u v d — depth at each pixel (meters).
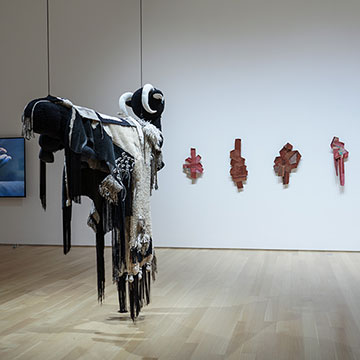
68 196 3.21
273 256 6.84
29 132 2.98
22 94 8.19
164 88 7.70
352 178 7.14
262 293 4.74
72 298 4.61
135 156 3.67
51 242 8.13
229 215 7.51
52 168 8.09
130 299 3.76
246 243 7.46
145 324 3.77
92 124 3.32
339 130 7.17
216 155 7.53
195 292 4.80
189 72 7.61
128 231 3.70
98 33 7.92
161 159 4.09
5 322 3.86
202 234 7.60
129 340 3.41
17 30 8.20
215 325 3.73
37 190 8.15
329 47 7.19
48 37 8.03
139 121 4.03
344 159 7.16
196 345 3.30
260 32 7.39
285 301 4.43
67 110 3.15
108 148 3.36
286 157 7.27
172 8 7.66
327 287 4.97
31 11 8.14
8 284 5.24
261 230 7.41
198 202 7.60
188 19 7.61
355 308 4.18
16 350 3.23
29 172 8.18
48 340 3.43
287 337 3.45
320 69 7.21
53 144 3.25
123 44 7.84
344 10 7.14
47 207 8.12
